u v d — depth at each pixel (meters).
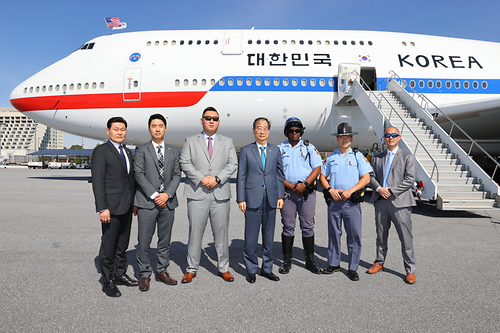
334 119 10.95
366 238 4.72
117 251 2.94
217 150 3.11
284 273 3.27
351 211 3.13
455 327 2.15
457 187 6.65
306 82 10.67
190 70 10.67
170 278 2.99
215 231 3.09
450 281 3.01
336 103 10.65
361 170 3.17
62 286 2.84
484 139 11.60
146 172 2.94
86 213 6.48
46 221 5.68
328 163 3.37
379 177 3.30
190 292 2.76
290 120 3.45
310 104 10.74
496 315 2.32
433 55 11.22
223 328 2.12
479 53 11.43
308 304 2.51
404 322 2.21
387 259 3.73
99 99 10.84
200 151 3.07
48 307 2.43
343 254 4.02
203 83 10.62
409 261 3.01
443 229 5.21
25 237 4.56
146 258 2.92
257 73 10.62
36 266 3.37
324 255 3.95
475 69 11.07
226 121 10.89
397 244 4.34
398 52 11.17
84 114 11.02
